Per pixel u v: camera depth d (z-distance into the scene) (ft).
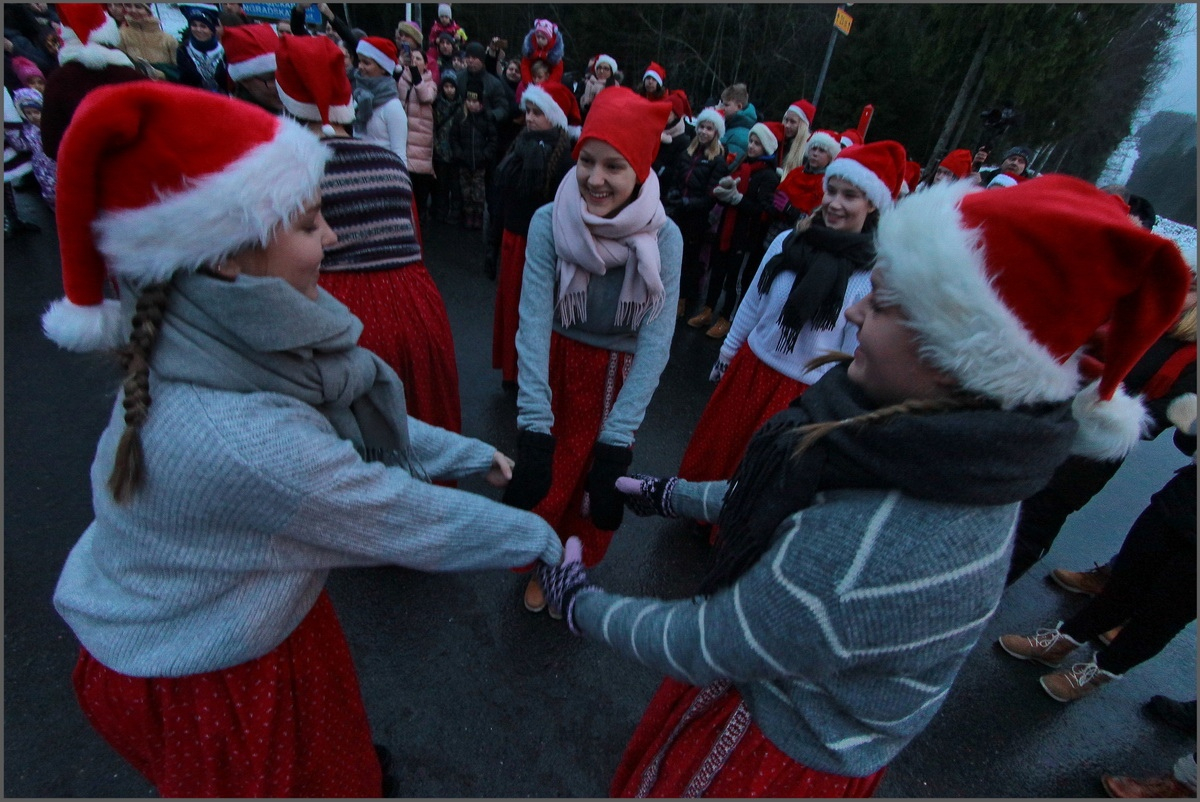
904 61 47.78
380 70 11.21
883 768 3.24
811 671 2.46
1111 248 1.91
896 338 2.35
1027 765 6.42
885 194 6.45
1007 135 41.68
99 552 3.07
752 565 2.64
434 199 21.50
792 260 6.83
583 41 59.41
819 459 2.45
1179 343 6.49
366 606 7.00
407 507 3.07
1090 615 6.87
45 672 5.92
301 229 2.81
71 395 10.09
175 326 2.58
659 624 2.97
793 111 16.84
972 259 2.06
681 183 15.83
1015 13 37.96
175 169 2.32
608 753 5.85
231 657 2.97
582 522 6.53
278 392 2.80
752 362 7.29
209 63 17.33
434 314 7.03
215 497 2.56
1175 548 6.06
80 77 5.01
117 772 5.21
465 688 6.26
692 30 58.13
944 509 2.18
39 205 18.02
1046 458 2.10
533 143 10.41
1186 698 7.33
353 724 4.18
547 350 5.09
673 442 11.03
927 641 2.29
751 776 2.97
